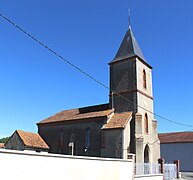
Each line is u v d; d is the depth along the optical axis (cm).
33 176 1025
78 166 1275
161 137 5488
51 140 3606
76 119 3369
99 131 3095
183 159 4997
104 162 1495
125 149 2845
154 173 2416
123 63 3462
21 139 3181
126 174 1736
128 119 3027
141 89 3322
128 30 3700
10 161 942
